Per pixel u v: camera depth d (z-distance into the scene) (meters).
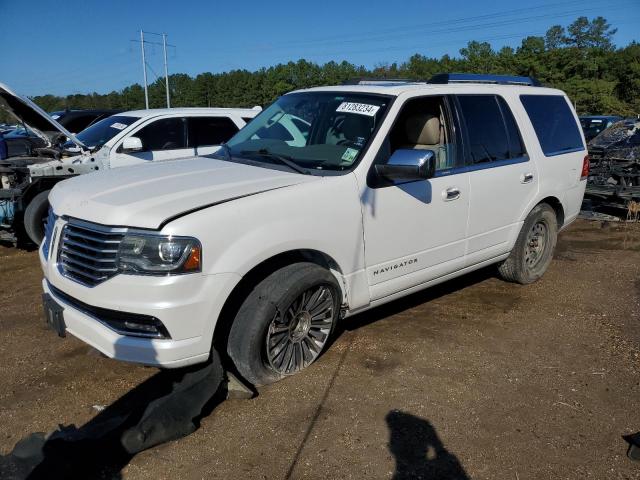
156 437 2.94
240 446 3.00
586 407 3.47
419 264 4.27
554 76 74.38
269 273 3.49
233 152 4.40
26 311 4.86
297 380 3.65
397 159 3.71
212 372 3.29
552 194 5.45
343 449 2.99
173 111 8.04
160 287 2.94
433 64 82.81
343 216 3.62
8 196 6.80
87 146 7.53
